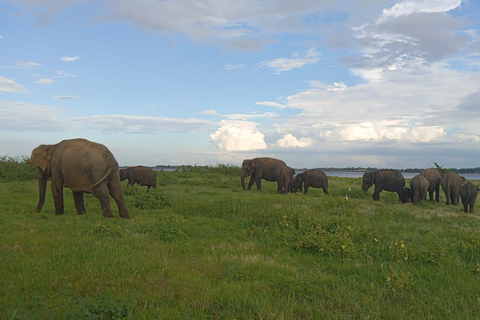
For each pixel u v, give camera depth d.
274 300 5.46
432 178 20.86
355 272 6.85
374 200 20.81
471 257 7.88
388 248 8.27
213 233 10.05
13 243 7.60
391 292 5.86
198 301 5.27
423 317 5.05
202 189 22.56
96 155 11.45
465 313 5.16
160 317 4.69
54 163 11.67
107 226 9.17
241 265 6.88
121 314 4.81
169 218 11.01
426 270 6.96
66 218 10.91
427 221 13.23
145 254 7.36
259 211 11.92
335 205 15.19
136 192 18.50
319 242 8.13
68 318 4.52
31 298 5.16
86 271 6.09
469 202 16.95
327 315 5.00
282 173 22.53
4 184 20.98
